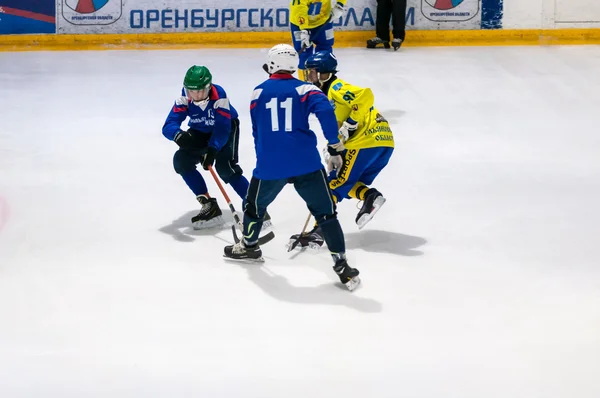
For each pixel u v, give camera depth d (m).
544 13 24.17
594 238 10.34
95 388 6.84
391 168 13.56
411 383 6.89
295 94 8.55
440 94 18.53
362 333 7.77
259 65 21.44
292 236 10.09
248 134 15.74
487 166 13.64
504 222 10.96
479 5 24.16
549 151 14.51
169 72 20.83
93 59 22.45
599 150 14.55
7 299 8.59
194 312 8.26
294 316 8.15
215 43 24.33
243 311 8.27
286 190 12.42
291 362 7.24
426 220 11.08
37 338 7.72
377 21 23.41
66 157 14.24
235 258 9.56
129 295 8.70
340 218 11.20
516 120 16.52
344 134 9.47
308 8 17.08
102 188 12.60
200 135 10.51
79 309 8.35
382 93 18.61
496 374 7.03
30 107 17.61
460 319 8.06
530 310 8.27
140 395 6.73
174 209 11.66
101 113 17.19
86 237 10.50
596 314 8.17
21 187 12.62
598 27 24.31
